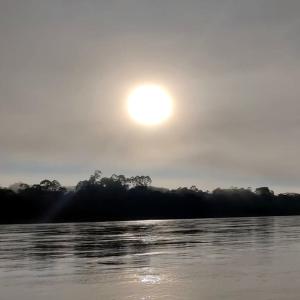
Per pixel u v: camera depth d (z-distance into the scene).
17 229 112.44
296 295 29.28
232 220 166.50
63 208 187.38
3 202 174.88
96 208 195.00
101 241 69.19
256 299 28.33
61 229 109.88
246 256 48.09
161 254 50.75
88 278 35.88
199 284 32.94
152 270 39.12
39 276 37.09
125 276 36.47
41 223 172.75
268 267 40.16
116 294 30.20
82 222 176.62
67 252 53.81
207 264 42.31
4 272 39.19
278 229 97.44
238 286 32.09
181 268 40.03
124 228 111.44
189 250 54.62
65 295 30.22
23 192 184.62
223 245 60.62
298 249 54.69
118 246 60.75
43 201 184.25
